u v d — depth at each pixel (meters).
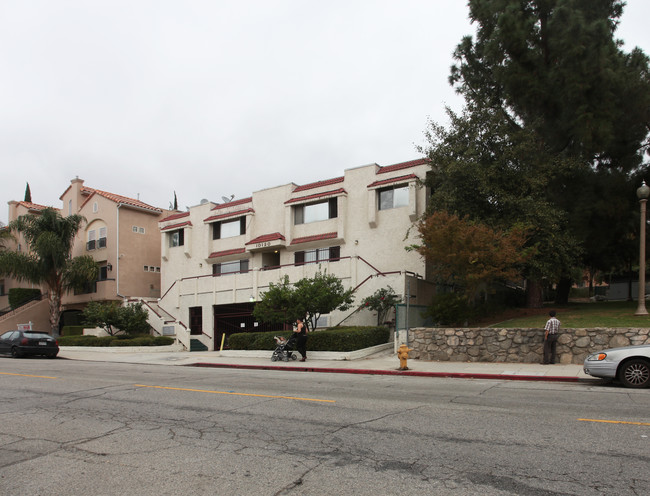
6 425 7.46
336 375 14.48
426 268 24.14
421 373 14.19
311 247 28.41
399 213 25.27
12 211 45.16
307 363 17.75
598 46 18.78
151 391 10.70
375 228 25.97
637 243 23.62
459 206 20.02
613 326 16.12
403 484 4.66
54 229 34.00
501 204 19.66
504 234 17.88
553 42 19.88
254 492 4.53
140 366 18.20
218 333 29.52
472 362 16.36
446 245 17.55
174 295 31.70
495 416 7.64
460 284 19.28
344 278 24.20
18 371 15.32
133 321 28.42
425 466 5.20
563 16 19.50
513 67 20.86
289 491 4.53
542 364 15.05
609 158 22.50
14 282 43.75
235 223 32.19
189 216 34.97
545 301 39.69
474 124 20.91
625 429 6.66
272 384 11.90
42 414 8.27
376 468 5.15
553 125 21.69
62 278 34.78
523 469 5.06
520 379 12.82
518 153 19.94
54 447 6.18
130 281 36.81
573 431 6.59
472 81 24.22
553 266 19.70
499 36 20.64
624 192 21.59
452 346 16.95
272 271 27.06
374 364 16.61
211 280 29.78
